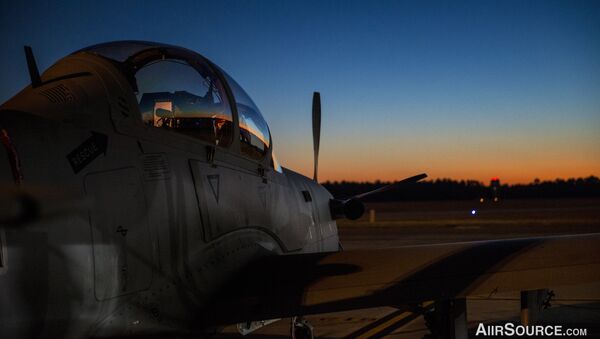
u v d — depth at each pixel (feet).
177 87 13.10
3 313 8.27
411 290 13.50
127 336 10.40
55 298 8.93
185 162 12.28
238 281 13.35
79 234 9.37
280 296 13.10
